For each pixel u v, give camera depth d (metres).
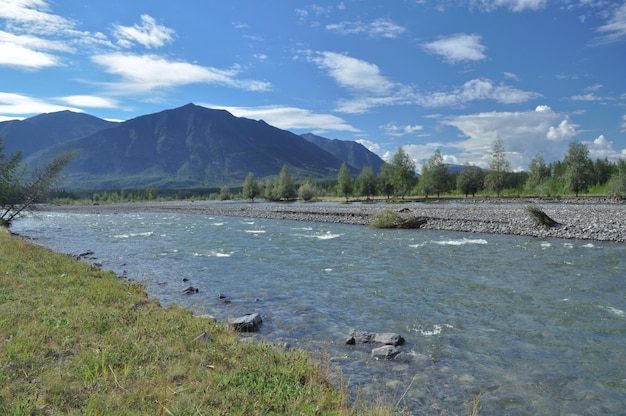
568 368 8.88
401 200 117.44
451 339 10.70
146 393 6.35
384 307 13.77
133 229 46.22
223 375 7.29
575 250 24.73
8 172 48.28
